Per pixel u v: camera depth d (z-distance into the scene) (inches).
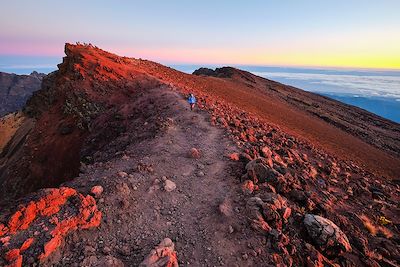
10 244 300.5
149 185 466.0
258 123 1095.0
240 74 4980.3
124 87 1322.6
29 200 362.3
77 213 353.4
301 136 1792.6
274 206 416.2
